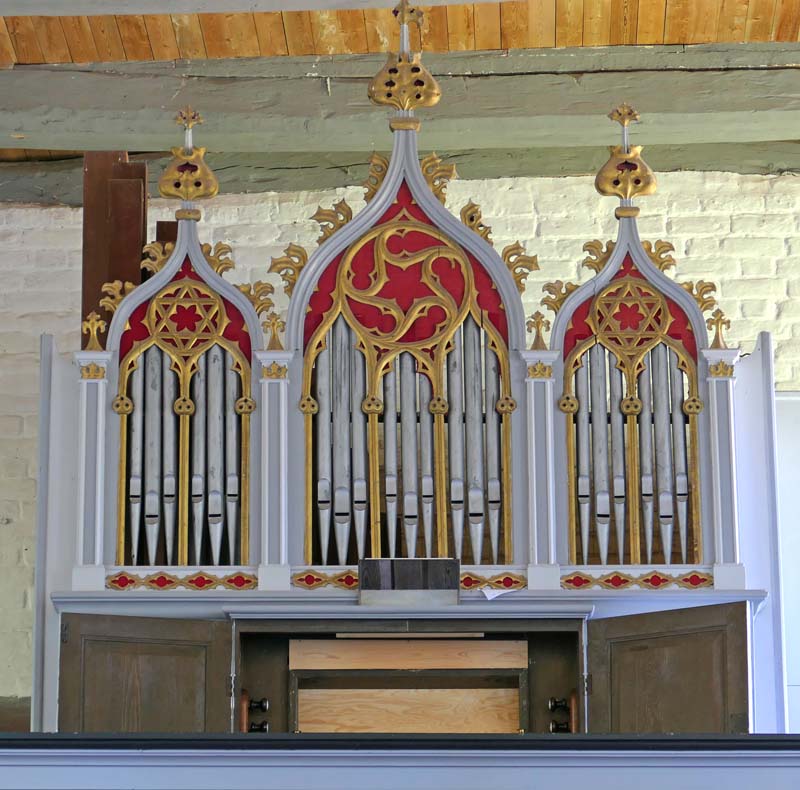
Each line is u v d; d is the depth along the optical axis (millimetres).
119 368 7887
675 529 7832
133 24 9398
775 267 10055
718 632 7367
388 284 7973
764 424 7863
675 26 9430
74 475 7816
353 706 7949
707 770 5648
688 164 10211
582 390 7871
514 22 9406
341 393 7867
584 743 5660
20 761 5652
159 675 7496
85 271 8680
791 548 9766
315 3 8961
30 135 9523
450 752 5648
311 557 7715
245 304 7977
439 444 7820
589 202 10172
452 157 10234
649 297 7980
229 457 7809
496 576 7664
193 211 8062
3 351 10133
